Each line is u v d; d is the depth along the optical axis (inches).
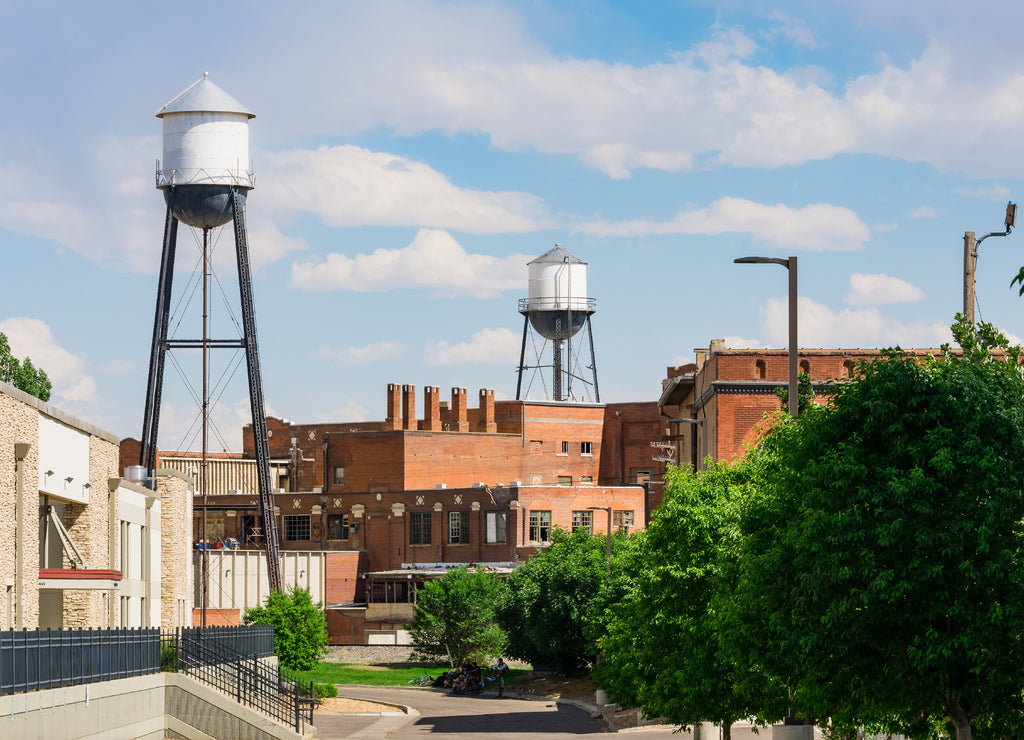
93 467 2142.0
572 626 3705.7
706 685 1494.8
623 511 5027.1
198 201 3597.4
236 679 2050.9
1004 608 917.2
